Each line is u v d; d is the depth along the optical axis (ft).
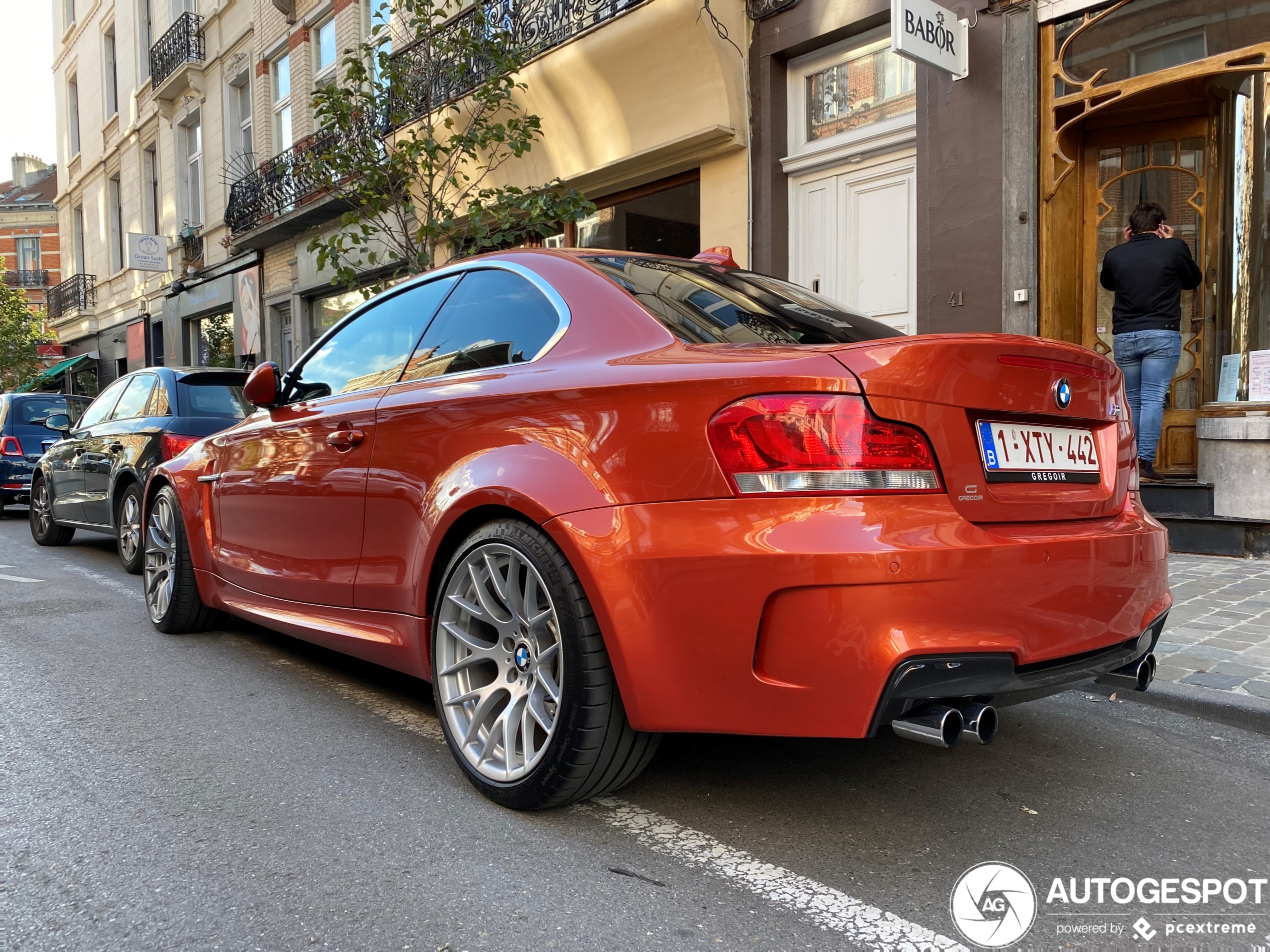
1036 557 6.68
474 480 8.11
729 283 9.63
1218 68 18.72
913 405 6.50
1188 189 21.18
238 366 60.80
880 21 24.82
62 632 14.87
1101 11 20.39
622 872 6.81
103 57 82.23
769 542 6.28
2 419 35.96
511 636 7.95
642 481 6.95
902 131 24.59
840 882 6.69
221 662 12.93
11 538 29.48
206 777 8.67
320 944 5.86
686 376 6.91
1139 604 7.63
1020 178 21.40
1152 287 19.27
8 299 93.15
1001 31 21.61
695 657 6.61
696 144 28.30
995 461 6.92
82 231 92.94
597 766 7.31
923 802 8.14
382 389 10.25
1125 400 8.52
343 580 10.26
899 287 25.20
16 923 6.12
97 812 7.88
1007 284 21.68
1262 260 19.83
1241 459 18.98
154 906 6.33
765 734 6.43
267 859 7.00
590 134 31.63
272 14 54.90
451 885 6.61
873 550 6.07
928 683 6.15
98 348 87.66
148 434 20.22
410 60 26.21
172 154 69.05
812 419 6.35
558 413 7.71
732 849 7.20
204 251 66.08
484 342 9.33
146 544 15.16
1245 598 15.07
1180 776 8.80
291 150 52.06
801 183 27.35
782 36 26.76
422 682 12.00
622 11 28.12
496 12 33.35
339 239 25.02
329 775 8.71
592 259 9.24
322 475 10.62
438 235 25.46
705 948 5.82
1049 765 9.06
